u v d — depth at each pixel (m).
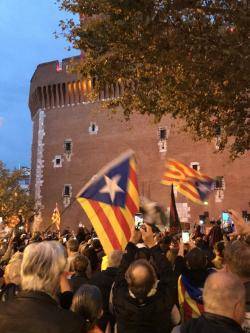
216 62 12.66
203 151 48.94
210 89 14.26
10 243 11.26
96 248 9.99
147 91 15.56
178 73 14.18
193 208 48.06
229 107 15.54
